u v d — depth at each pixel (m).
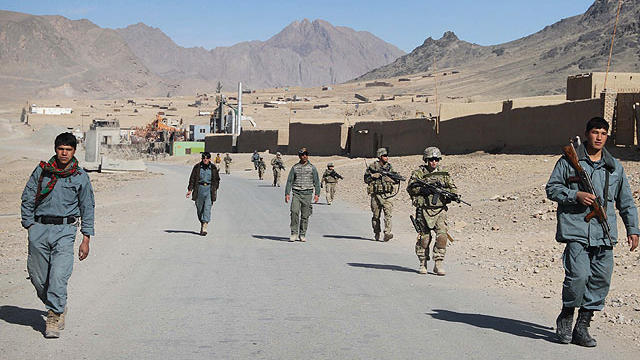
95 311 7.64
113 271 10.51
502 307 8.11
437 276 10.43
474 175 27.81
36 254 6.51
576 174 6.21
